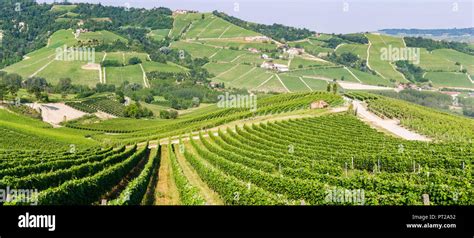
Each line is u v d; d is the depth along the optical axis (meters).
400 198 22.62
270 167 40.16
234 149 53.22
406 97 197.25
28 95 138.75
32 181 28.38
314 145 52.78
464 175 31.97
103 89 186.38
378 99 133.38
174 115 151.38
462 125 79.19
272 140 58.81
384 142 54.00
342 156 43.34
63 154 54.00
